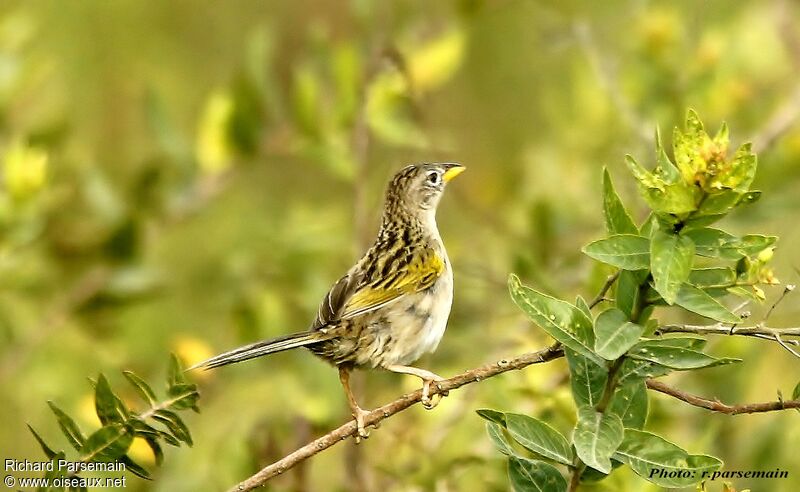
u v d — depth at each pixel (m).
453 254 13.66
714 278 6.79
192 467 11.20
